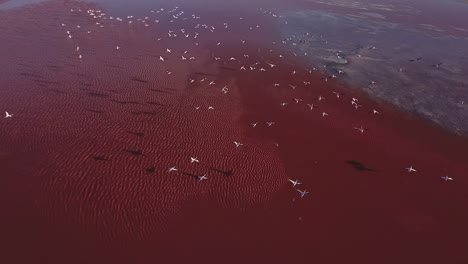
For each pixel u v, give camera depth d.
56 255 16.89
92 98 29.72
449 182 24.17
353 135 28.67
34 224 18.31
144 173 22.11
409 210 21.52
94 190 20.52
